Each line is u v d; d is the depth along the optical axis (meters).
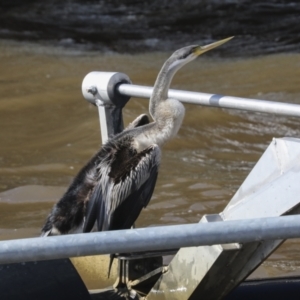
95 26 27.19
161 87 6.51
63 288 4.66
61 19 27.83
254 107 5.31
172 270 5.41
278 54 23.12
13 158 13.12
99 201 5.96
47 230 6.05
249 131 14.79
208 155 13.27
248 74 20.48
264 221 3.42
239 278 5.17
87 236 3.39
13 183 11.52
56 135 14.59
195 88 19.09
